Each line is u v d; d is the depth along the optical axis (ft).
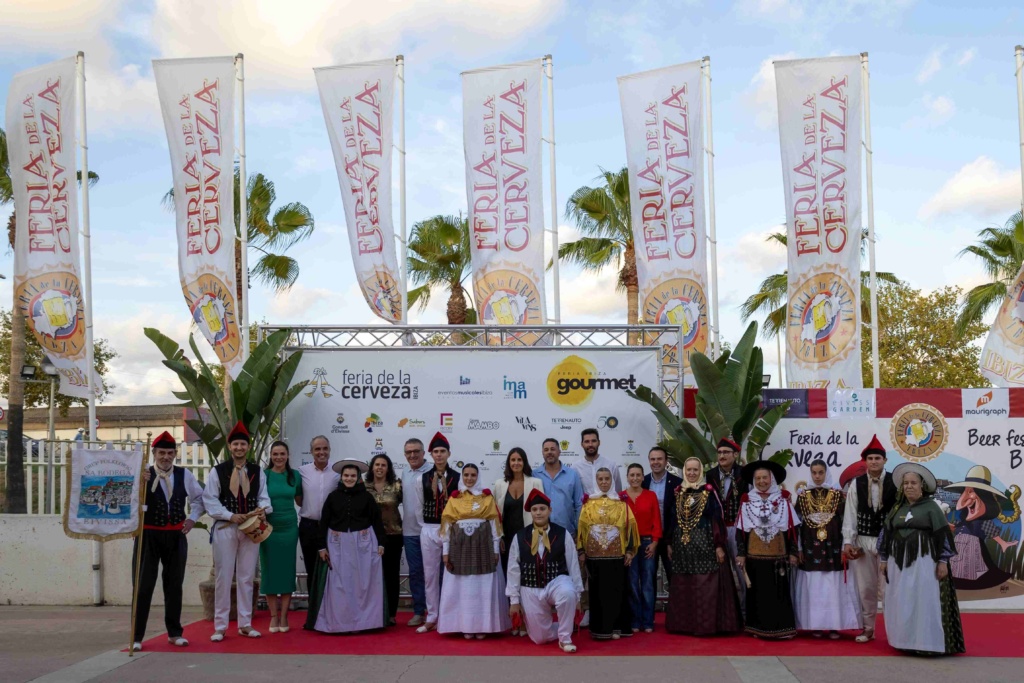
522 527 30.37
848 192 39.65
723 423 33.30
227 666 25.34
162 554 28.53
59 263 41.14
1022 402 35.19
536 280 40.65
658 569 34.94
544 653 27.17
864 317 96.53
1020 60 41.57
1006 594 34.63
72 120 41.37
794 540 29.17
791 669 25.04
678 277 40.34
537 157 41.11
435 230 80.28
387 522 31.65
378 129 40.86
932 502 27.07
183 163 39.88
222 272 39.32
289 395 34.01
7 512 40.11
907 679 23.94
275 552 30.32
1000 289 77.82
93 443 38.81
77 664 25.61
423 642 28.73
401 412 35.24
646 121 41.11
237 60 41.68
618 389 35.27
